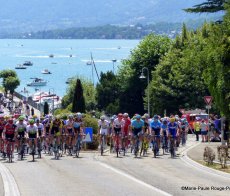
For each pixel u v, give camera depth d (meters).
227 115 33.66
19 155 37.41
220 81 32.53
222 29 32.81
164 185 24.84
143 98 106.19
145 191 23.06
